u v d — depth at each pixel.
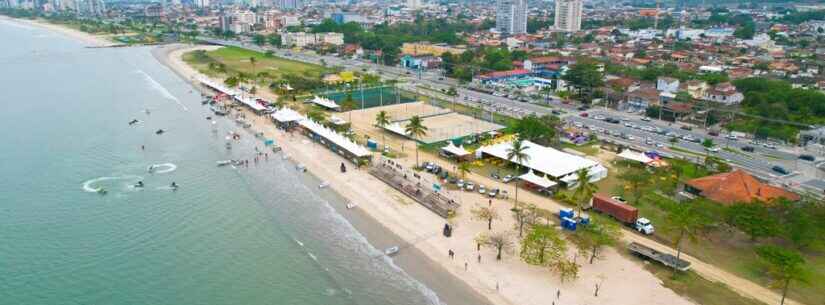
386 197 146.12
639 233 121.69
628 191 147.12
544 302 95.75
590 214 131.00
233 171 167.88
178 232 124.44
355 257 113.38
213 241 120.38
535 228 111.06
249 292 100.25
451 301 97.00
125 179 158.88
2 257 111.88
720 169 161.25
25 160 175.25
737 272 105.00
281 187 154.25
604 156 180.12
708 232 120.62
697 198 131.25
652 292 98.12
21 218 130.75
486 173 162.88
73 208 137.12
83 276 105.25
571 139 198.38
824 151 182.62
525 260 108.44
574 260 108.19
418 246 117.56
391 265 109.81
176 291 100.50
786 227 114.25
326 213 136.00
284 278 105.00
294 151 189.50
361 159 173.00
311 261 111.56
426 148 188.50
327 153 187.50
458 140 197.12
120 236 122.00
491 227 125.06
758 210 117.62
